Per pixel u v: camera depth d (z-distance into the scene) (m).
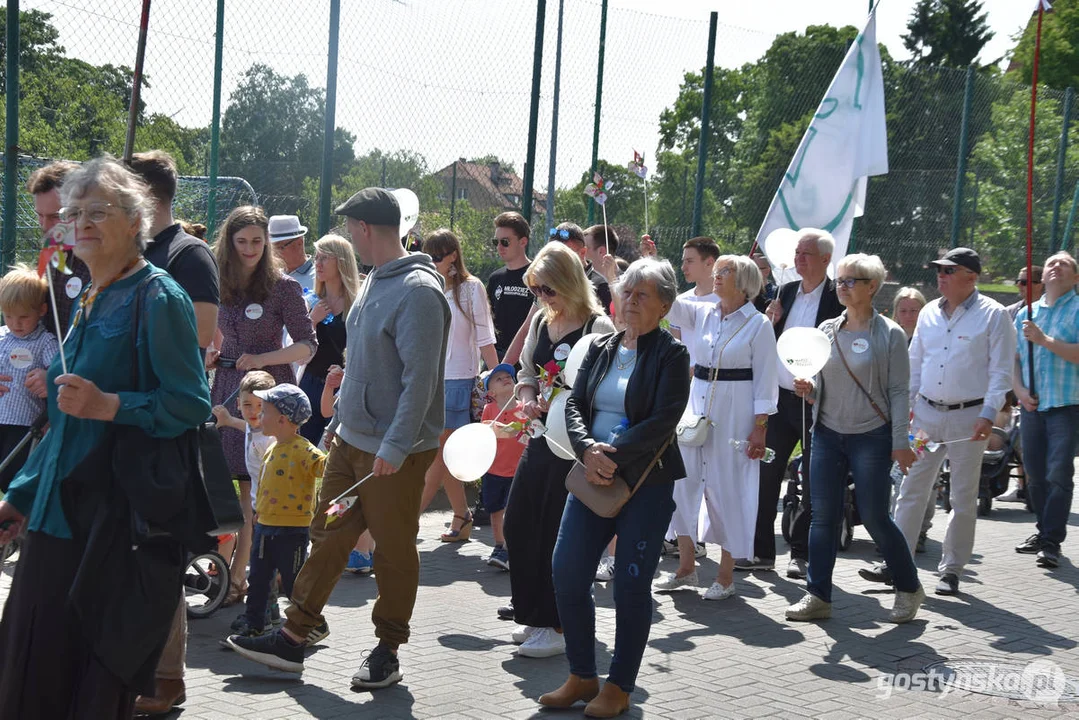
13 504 3.55
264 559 5.38
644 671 5.29
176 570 3.54
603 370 4.83
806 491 7.36
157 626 3.46
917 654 5.68
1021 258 15.58
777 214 8.88
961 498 6.96
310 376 6.77
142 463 3.41
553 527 5.29
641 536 4.65
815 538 6.31
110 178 3.45
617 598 4.67
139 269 3.53
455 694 4.84
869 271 6.13
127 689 3.46
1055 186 15.66
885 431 6.20
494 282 8.13
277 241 7.30
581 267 5.48
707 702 4.87
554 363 5.23
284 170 8.77
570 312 5.45
